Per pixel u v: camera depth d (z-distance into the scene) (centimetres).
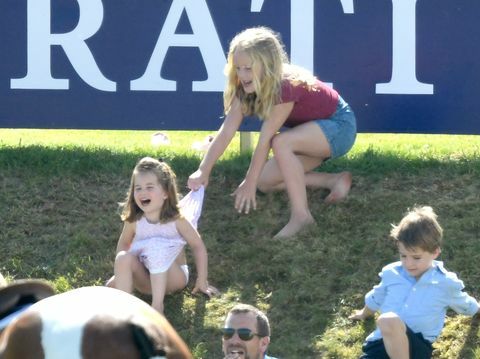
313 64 2991
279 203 2664
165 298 2327
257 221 2589
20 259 2481
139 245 2286
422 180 2752
